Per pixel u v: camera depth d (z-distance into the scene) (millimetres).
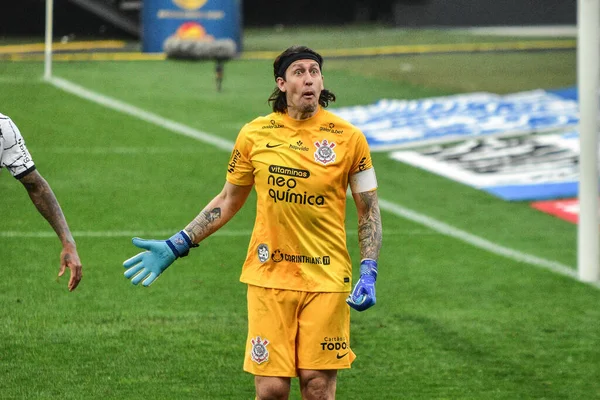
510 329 21375
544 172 40062
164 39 72000
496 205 35250
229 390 17344
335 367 13359
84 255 26766
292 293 13297
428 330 21141
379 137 46469
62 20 91812
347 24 103688
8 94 52406
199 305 22562
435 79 63812
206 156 41406
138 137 44594
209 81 60719
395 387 17719
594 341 20656
